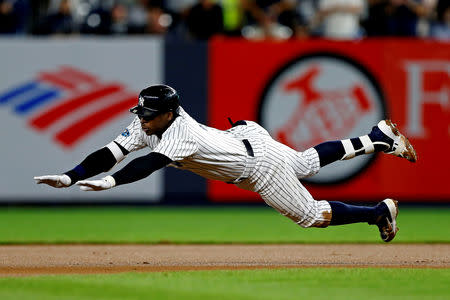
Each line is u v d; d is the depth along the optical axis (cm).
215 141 1756
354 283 1653
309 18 4703
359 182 3788
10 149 3784
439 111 3819
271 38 4459
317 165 1906
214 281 1666
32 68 3778
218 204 3872
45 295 1478
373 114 3803
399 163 3806
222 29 4131
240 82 3784
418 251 2412
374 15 4144
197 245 2602
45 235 2898
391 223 1959
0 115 3784
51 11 4347
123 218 3481
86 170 1742
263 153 1819
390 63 3803
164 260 2177
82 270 1953
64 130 3775
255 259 2198
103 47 3769
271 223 3319
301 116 3794
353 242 2677
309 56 3784
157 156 1647
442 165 3822
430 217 3528
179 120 1714
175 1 4484
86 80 3772
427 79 3819
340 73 3800
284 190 1855
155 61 3778
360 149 1936
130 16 4388
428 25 4303
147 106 1681
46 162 3788
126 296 1463
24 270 1958
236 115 3784
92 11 4256
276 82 3794
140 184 3847
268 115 3794
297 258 2222
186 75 3775
